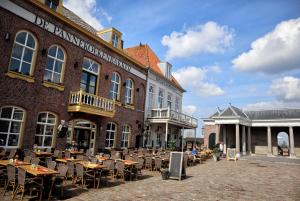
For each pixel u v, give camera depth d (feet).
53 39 43.91
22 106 38.40
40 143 41.57
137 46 89.71
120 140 61.11
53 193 23.77
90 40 52.31
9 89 36.68
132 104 66.18
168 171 36.50
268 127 101.65
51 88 43.29
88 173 29.66
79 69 49.24
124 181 32.91
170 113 72.59
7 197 22.18
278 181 38.42
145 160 44.60
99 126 53.67
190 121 87.30
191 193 27.66
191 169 50.34
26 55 39.81
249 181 37.47
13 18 37.45
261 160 78.59
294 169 56.44
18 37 38.68
